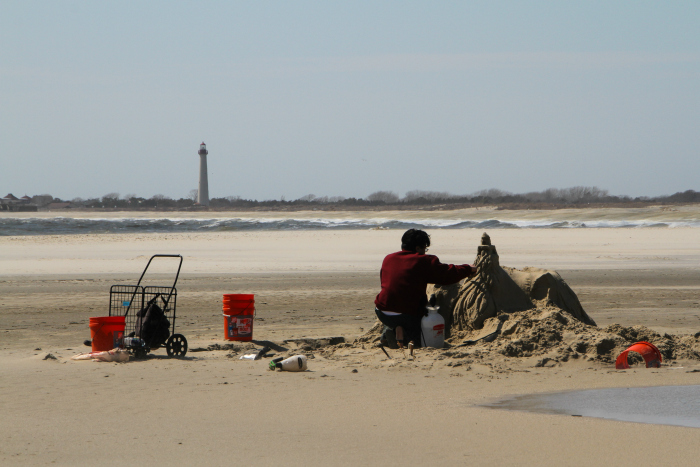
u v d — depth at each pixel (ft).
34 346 68.74
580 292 121.90
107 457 31.24
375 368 55.36
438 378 51.19
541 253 222.28
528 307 67.15
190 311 98.68
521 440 34.45
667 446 33.37
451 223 493.77
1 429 36.27
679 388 47.88
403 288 63.16
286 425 37.52
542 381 50.11
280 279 146.72
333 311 98.78
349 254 222.07
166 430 36.27
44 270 166.91
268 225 476.13
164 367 56.03
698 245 255.09
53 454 31.63
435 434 35.60
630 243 267.80
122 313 95.50
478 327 65.51
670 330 77.20
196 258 205.57
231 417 39.40
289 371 53.93
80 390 46.70
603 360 56.80
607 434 35.60
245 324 70.49
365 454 31.81
